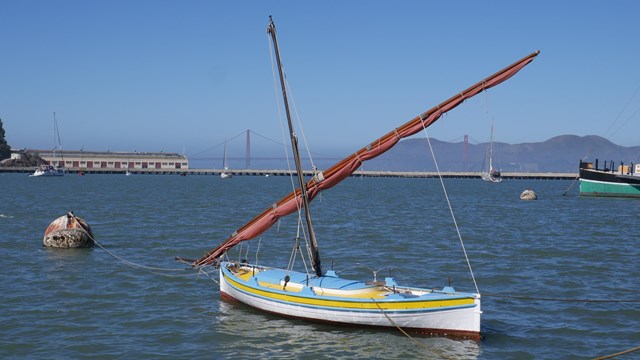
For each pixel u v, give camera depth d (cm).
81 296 2891
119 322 2483
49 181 19088
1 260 3750
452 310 2202
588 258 4072
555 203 10056
